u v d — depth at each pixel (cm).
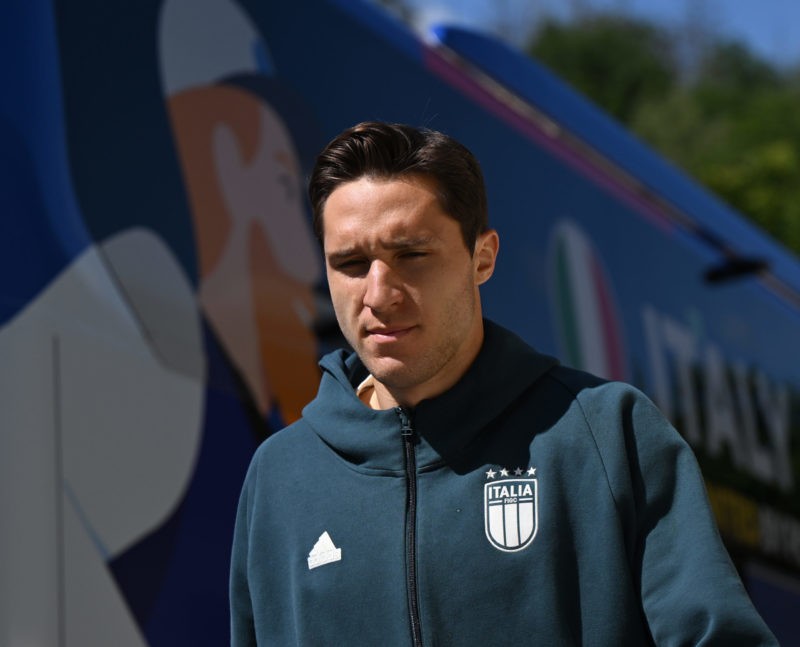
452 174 150
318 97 304
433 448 154
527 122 384
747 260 466
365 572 150
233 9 284
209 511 238
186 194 256
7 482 205
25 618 201
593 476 149
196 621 229
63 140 233
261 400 259
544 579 145
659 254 425
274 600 158
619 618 144
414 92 340
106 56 248
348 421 159
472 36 376
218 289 257
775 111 2639
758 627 137
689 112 2753
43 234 223
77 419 217
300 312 278
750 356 464
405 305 148
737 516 434
